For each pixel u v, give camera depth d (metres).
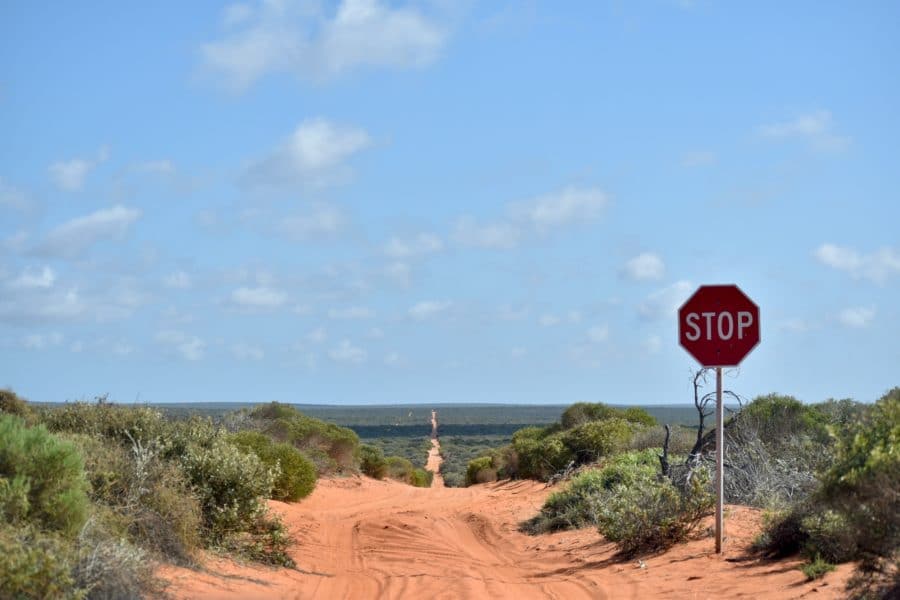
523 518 24.41
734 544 14.36
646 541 15.70
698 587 11.92
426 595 12.61
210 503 15.48
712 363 14.19
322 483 37.19
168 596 10.69
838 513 10.56
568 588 13.10
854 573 9.95
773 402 23.30
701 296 14.29
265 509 16.34
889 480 8.90
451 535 21.86
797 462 19.03
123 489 13.41
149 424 17.27
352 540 20.14
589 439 35.78
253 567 14.45
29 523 9.94
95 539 10.59
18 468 10.34
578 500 22.19
